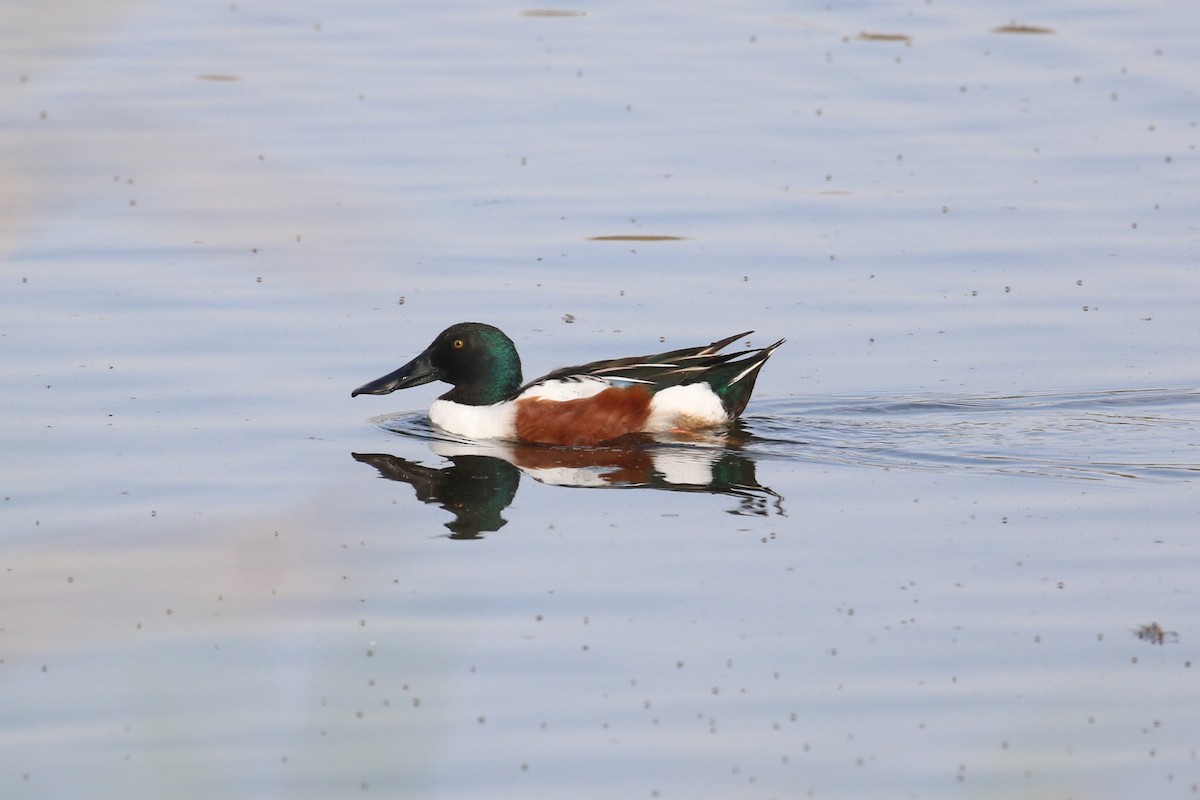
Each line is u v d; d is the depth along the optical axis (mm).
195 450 13711
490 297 17734
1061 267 18359
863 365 16016
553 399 14891
